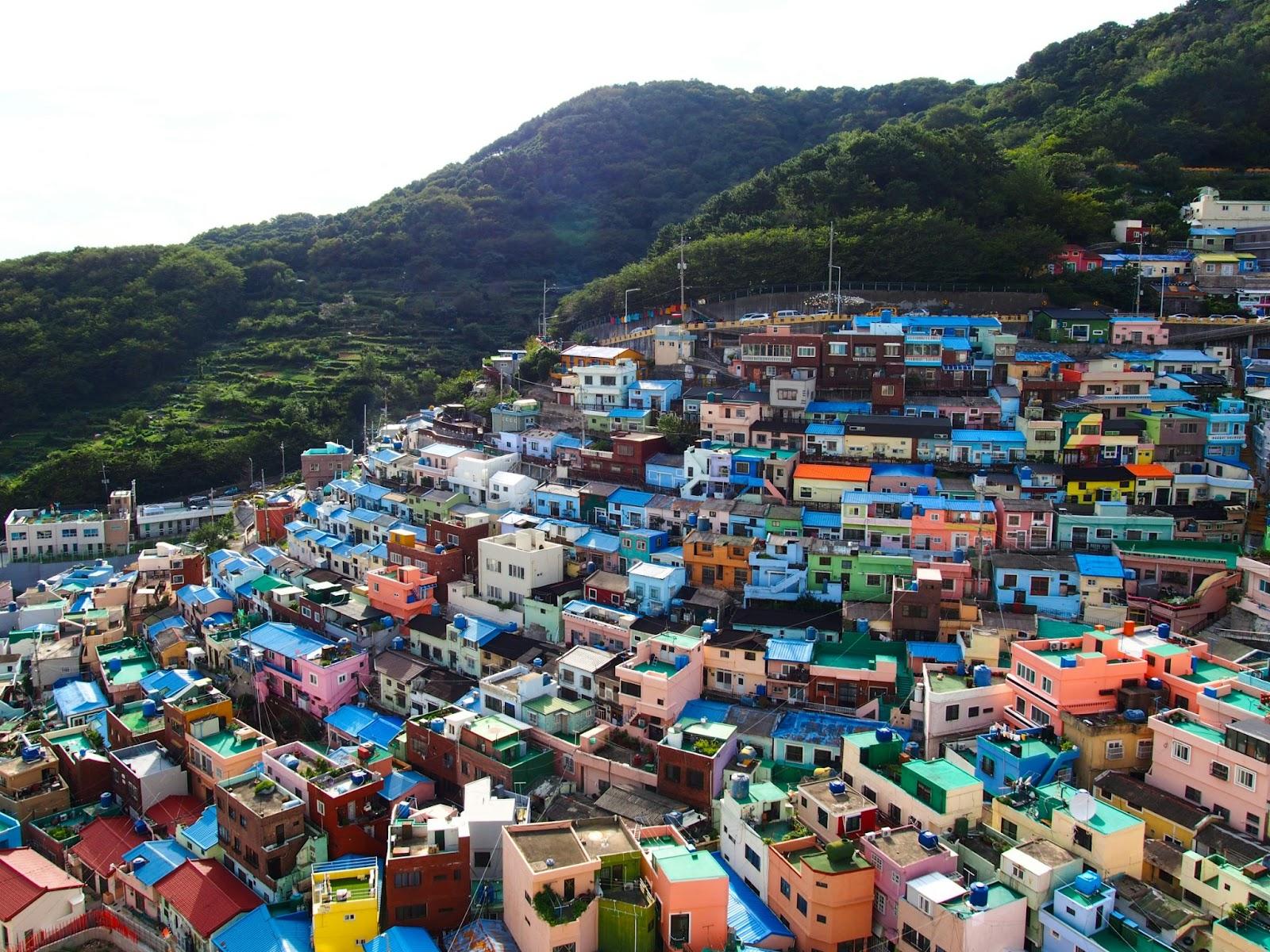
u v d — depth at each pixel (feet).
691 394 426.92
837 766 232.12
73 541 481.46
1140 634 245.45
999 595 287.69
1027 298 474.90
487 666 291.79
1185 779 200.44
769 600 304.30
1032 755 207.41
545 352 521.65
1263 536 308.40
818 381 411.75
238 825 218.18
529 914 178.70
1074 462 350.64
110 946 217.97
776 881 193.47
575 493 372.58
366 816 224.33
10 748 268.41
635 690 253.24
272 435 588.50
